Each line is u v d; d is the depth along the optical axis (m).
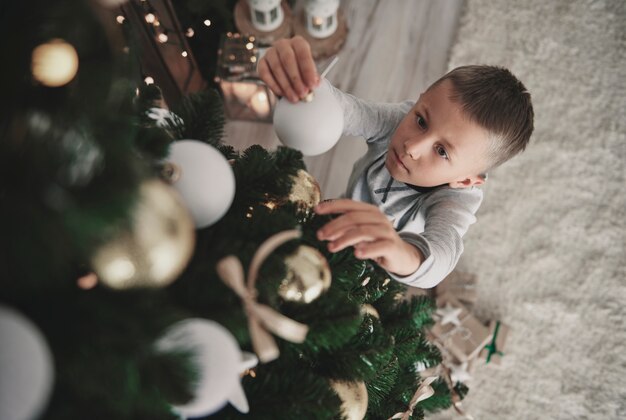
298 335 0.34
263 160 0.46
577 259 1.38
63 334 0.27
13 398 0.22
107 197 0.23
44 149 0.21
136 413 0.31
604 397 1.29
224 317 0.36
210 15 1.27
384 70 1.50
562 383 1.29
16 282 0.24
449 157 0.73
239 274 0.34
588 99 1.48
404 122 0.77
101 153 0.24
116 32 0.26
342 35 1.43
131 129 0.30
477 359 1.29
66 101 0.22
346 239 0.43
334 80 1.49
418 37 1.54
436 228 0.70
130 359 0.27
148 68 1.05
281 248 0.39
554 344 1.32
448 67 1.50
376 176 0.89
